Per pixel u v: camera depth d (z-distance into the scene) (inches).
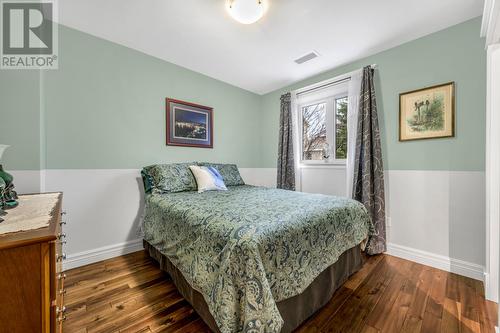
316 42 83.3
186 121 106.6
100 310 53.1
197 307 49.5
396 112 85.2
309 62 99.5
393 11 66.1
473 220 69.4
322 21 71.0
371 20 70.4
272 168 137.3
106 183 83.0
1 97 58.6
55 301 28.5
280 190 93.3
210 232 44.7
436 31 75.7
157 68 96.3
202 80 113.0
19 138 61.4
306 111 120.6
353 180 92.1
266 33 78.0
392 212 86.3
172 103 101.1
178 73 103.4
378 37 79.7
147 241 79.3
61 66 72.9
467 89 70.2
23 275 25.6
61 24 72.8
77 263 75.9
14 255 25.1
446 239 74.3
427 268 75.2
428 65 77.6
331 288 55.7
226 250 38.7
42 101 67.9
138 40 83.0
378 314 52.0
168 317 51.1
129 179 88.8
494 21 49.1
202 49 89.4
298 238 45.4
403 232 83.7
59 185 73.0
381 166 85.8
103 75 81.9
